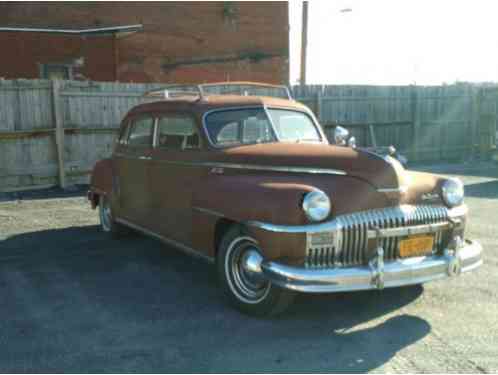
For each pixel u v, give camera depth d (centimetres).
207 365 328
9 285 480
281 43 2019
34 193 1029
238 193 402
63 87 1071
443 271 400
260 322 396
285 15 2006
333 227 366
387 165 398
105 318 402
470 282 494
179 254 593
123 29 1447
